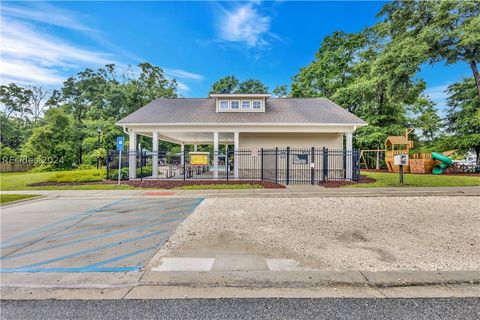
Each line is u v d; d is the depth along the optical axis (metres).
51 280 3.24
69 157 23.95
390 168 19.91
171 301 2.74
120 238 4.98
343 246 4.36
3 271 3.51
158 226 5.84
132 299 2.79
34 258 3.98
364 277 3.19
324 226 5.66
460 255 3.90
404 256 3.88
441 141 22.89
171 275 3.32
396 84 15.31
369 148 25.86
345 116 15.23
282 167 16.30
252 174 16.16
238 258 3.87
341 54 26.84
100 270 3.51
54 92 49.50
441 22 13.66
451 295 2.81
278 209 7.54
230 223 6.01
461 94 21.62
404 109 25.06
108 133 28.00
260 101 16.56
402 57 14.09
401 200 8.71
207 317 2.44
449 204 7.96
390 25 16.38
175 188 11.76
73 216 6.93
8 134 44.69
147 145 38.03
